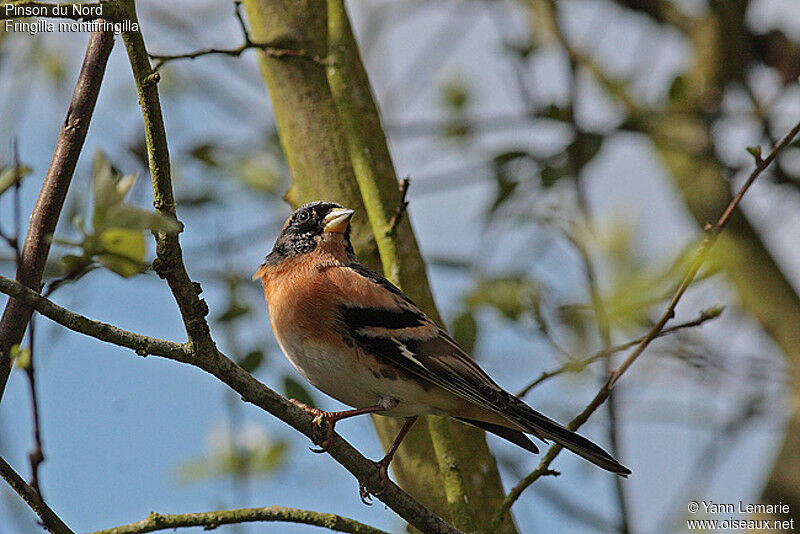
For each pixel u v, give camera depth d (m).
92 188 6.04
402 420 9.34
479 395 8.23
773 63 13.55
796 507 12.06
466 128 12.81
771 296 13.25
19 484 6.49
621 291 7.21
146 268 6.29
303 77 9.76
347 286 8.65
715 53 13.95
